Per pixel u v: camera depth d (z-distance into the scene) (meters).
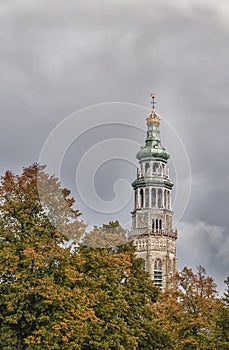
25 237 67.25
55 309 65.06
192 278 97.44
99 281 73.38
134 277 86.12
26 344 65.62
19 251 66.12
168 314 95.31
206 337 90.31
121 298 75.50
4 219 68.12
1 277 65.62
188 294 96.12
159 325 93.00
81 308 65.81
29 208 68.94
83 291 68.75
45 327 64.06
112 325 71.62
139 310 82.38
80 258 70.31
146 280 87.94
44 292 63.50
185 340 90.06
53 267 67.25
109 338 71.12
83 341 67.88
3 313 65.25
